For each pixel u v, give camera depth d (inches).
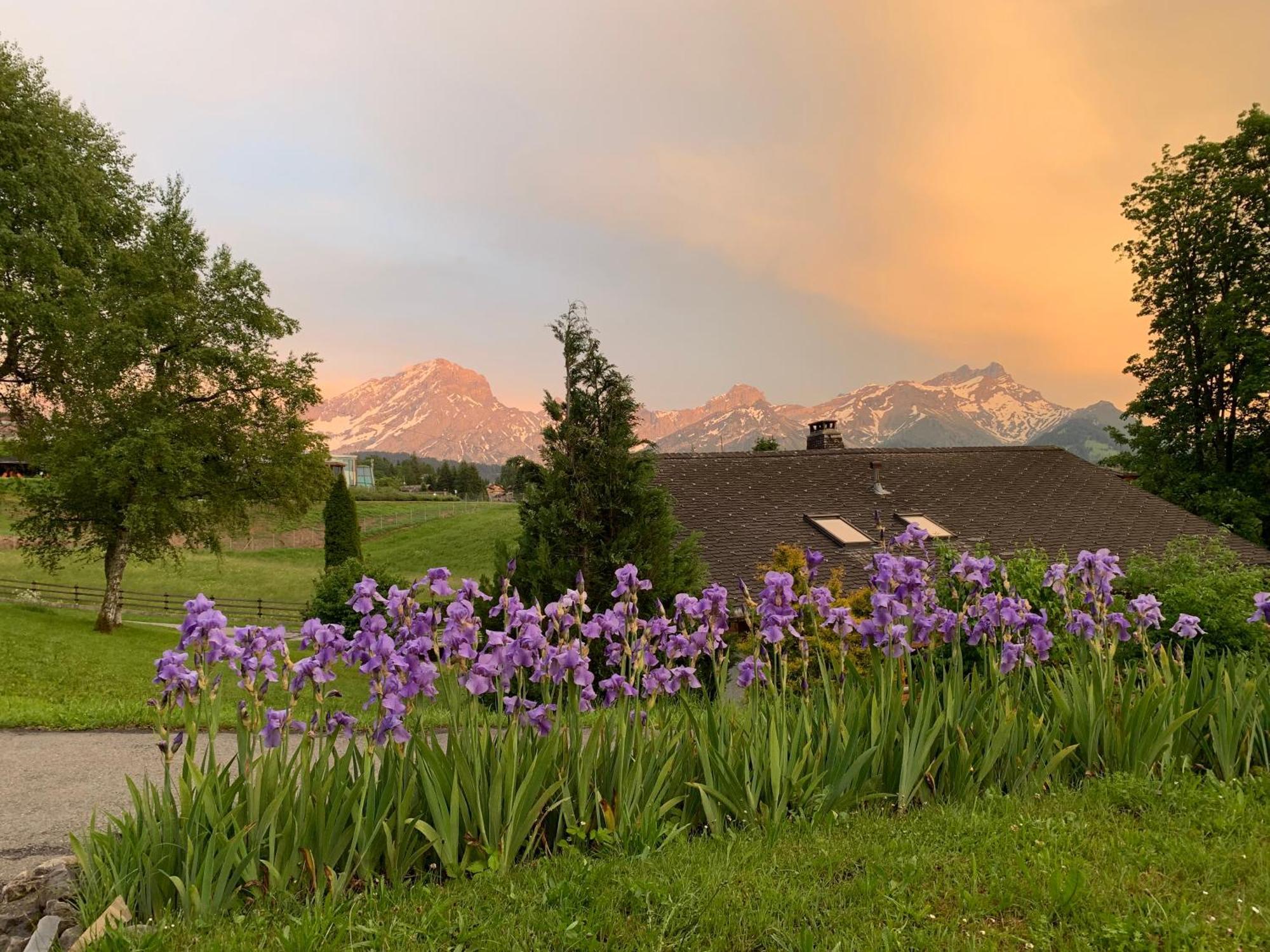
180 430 992.2
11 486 1001.5
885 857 162.4
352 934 135.6
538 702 217.3
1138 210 1185.4
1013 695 231.3
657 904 144.6
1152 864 157.5
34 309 884.6
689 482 879.7
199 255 1045.2
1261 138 1055.6
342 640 167.5
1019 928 135.0
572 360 512.1
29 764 337.7
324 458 1121.4
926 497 912.3
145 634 997.2
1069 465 1062.4
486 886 154.4
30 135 944.3
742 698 256.1
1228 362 1060.5
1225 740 214.8
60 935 146.8
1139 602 254.2
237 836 149.4
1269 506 1058.1
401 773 167.3
